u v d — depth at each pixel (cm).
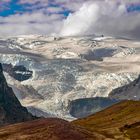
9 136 18438
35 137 17675
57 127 18225
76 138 17775
